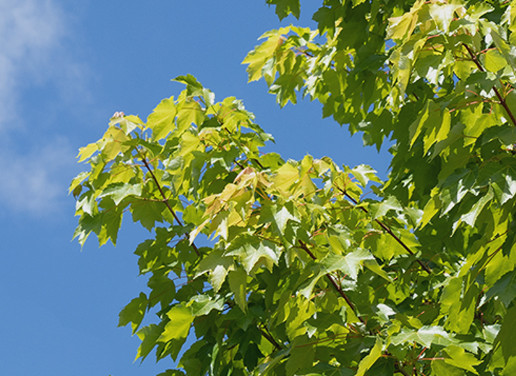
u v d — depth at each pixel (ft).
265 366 10.67
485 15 13.28
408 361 9.98
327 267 9.45
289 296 10.23
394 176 15.14
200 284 14.20
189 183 13.89
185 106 13.80
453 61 9.18
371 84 15.69
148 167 14.66
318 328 9.96
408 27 9.02
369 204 12.37
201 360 13.34
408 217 14.21
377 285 13.19
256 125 15.12
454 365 9.51
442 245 13.71
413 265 13.60
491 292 8.85
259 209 9.88
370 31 16.16
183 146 13.34
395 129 14.99
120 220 14.69
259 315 11.92
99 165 14.46
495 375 10.96
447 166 9.59
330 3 16.53
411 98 14.47
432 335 9.17
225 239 9.29
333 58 16.65
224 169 13.76
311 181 10.18
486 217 9.00
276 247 9.47
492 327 11.39
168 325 12.57
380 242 13.32
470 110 9.12
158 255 14.28
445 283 10.96
